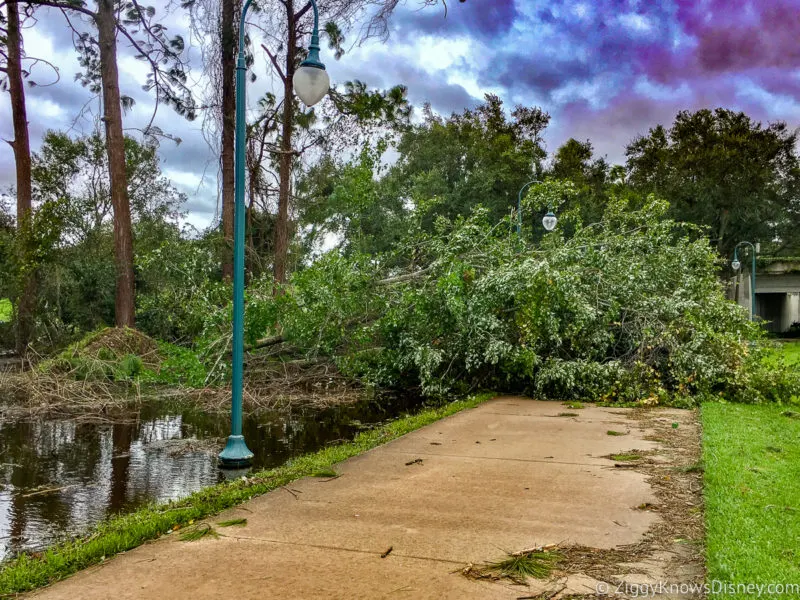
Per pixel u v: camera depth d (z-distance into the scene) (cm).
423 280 1312
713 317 1215
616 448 691
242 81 698
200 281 1532
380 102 2461
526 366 1110
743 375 1044
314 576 345
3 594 330
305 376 1396
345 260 1280
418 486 539
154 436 880
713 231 4212
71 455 759
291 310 1255
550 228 1577
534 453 669
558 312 1177
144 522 447
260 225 2450
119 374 1307
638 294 1187
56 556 385
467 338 1187
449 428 827
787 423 851
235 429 704
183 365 1216
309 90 704
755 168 4097
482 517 449
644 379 1091
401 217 3397
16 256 2061
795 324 4725
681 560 365
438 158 3791
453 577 342
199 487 610
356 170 1653
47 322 2152
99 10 2016
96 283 2275
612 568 353
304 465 629
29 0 2023
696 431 796
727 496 490
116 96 2033
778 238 4566
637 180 4584
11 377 1356
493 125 4450
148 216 3794
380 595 319
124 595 324
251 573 351
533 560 360
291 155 2261
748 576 336
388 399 1237
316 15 724
